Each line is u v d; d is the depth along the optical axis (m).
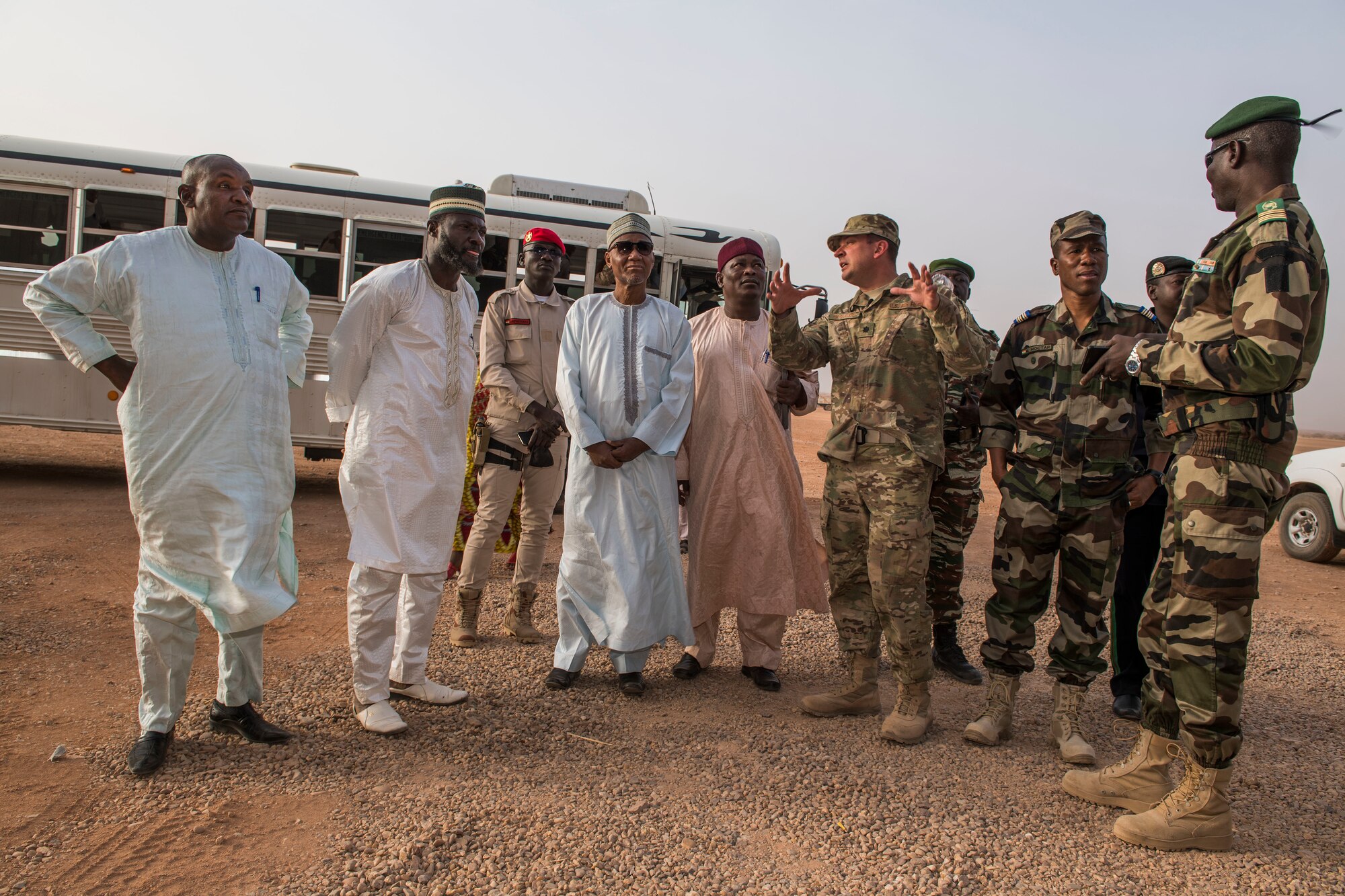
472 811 3.01
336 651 4.84
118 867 2.62
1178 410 3.04
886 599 3.86
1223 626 2.92
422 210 9.87
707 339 4.77
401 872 2.62
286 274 3.61
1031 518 3.78
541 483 5.18
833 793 3.32
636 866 2.74
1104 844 3.06
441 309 3.92
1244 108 2.97
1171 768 3.76
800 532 4.68
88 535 7.44
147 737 3.30
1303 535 10.05
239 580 3.21
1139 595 4.42
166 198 9.40
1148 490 3.78
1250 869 2.93
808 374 4.56
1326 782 3.75
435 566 3.92
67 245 9.29
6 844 2.72
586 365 4.53
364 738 3.65
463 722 3.89
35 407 9.42
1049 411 3.76
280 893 2.52
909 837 3.00
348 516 3.81
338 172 10.15
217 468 3.22
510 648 5.09
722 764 3.55
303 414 9.81
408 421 3.77
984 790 3.44
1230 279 2.94
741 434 4.59
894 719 3.92
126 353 9.56
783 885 2.68
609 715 4.08
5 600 5.38
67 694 4.00
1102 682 5.07
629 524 4.37
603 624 4.36
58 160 9.23
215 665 4.46
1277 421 2.93
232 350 3.27
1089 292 3.69
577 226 10.24
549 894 2.56
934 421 3.88
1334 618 7.19
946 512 4.98
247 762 3.38
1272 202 2.87
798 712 4.25
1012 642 3.88
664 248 10.37
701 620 4.67
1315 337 2.94
